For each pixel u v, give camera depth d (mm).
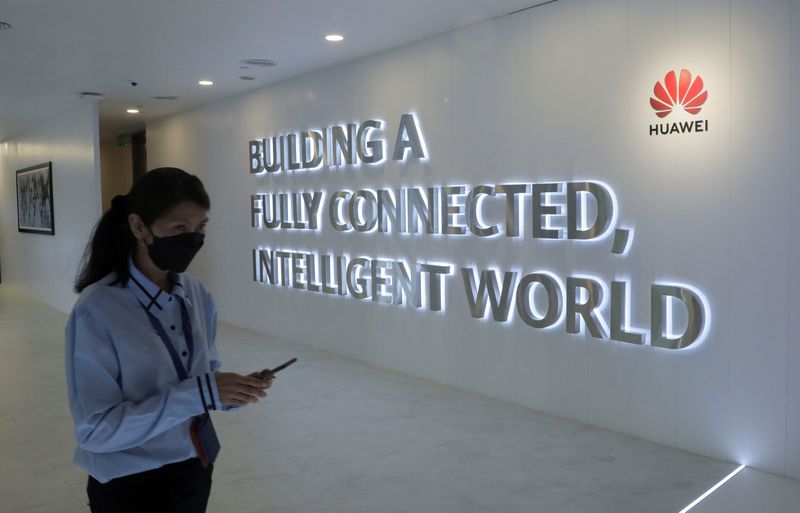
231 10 4945
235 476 3904
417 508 3455
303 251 7508
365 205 6508
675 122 4125
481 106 5312
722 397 4012
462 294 5570
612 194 4477
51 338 8328
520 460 4086
